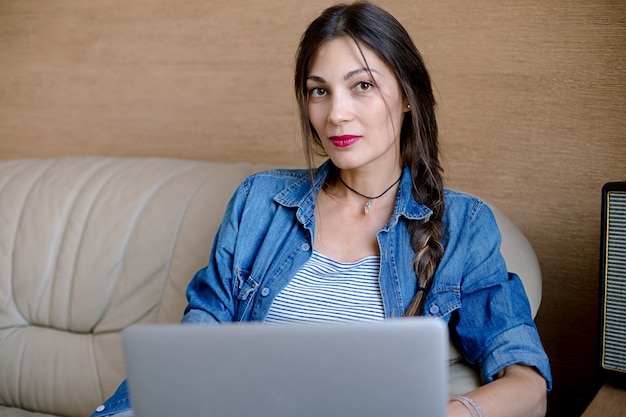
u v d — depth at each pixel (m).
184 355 0.91
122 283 1.87
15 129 2.55
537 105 1.77
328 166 1.51
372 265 1.40
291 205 1.48
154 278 1.85
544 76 1.76
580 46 1.71
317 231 1.46
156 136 2.34
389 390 0.90
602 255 1.33
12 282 2.03
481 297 1.34
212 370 0.91
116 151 2.42
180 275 1.80
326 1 2.02
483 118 1.84
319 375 0.90
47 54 2.47
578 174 1.74
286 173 1.57
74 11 2.41
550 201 1.78
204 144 2.27
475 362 1.34
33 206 2.06
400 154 1.49
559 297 1.78
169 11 2.26
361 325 0.87
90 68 2.41
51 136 2.51
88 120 2.44
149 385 0.93
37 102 2.52
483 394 1.19
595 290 1.74
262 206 1.53
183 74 2.27
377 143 1.37
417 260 1.37
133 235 1.90
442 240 1.41
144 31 2.31
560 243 1.77
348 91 1.36
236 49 2.17
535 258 1.58
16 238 2.06
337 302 1.38
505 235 1.58
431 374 0.88
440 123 1.89
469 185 1.87
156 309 1.83
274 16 2.10
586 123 1.72
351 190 1.46
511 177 1.82
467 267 1.37
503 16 1.79
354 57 1.34
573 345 1.77
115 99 2.39
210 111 2.24
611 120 1.69
